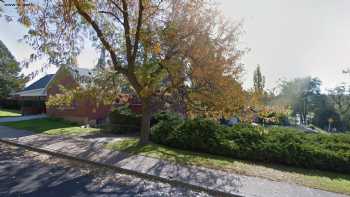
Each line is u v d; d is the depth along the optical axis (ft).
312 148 26.58
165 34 31.63
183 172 23.44
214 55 30.19
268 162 28.09
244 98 31.30
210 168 25.05
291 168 26.30
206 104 33.81
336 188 20.30
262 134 30.45
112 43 35.06
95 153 29.84
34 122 61.05
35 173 22.86
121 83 39.06
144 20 32.58
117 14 32.83
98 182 21.12
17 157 28.73
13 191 18.28
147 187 20.44
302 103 208.74
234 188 19.79
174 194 19.15
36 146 33.27
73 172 23.67
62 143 35.50
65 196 17.71
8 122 60.18
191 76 31.73
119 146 33.94
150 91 31.73
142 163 26.05
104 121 62.69
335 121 185.47
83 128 52.42
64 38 32.30
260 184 20.86
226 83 30.40
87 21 31.48
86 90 37.88
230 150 29.96
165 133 36.55
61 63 34.96
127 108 50.52
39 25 29.50
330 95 192.13
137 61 35.01
